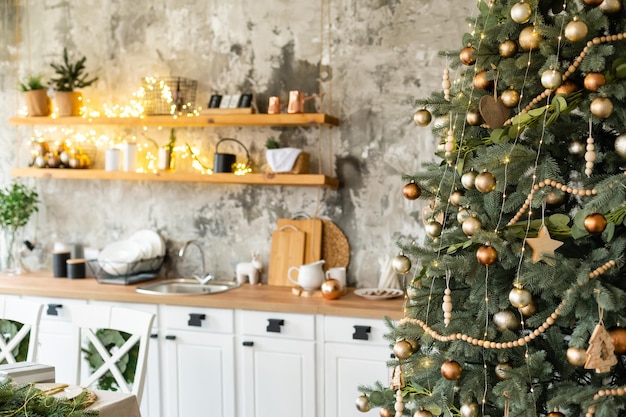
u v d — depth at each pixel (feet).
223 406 12.50
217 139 14.55
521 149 6.17
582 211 5.89
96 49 15.35
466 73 7.27
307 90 13.89
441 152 7.46
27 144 16.05
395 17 13.26
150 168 15.01
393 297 12.52
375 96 13.46
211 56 14.52
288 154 13.04
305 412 12.04
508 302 6.61
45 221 15.99
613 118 6.12
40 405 6.99
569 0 6.20
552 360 6.53
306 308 11.87
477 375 6.74
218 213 14.65
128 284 14.06
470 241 6.48
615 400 5.84
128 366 12.98
